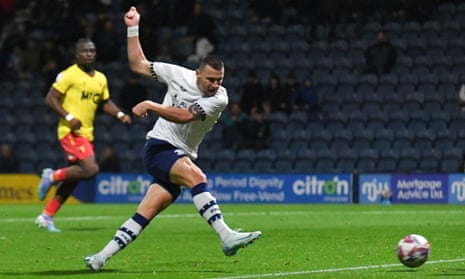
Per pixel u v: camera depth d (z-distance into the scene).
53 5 87.69
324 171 72.25
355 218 50.88
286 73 82.44
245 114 74.88
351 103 78.75
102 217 52.16
